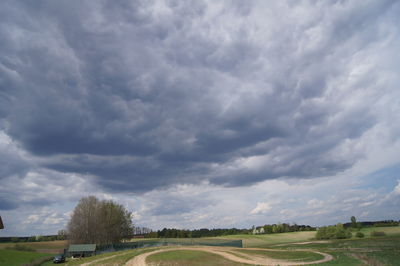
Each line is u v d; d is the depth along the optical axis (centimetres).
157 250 7794
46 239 15975
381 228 16825
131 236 12938
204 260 5878
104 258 6862
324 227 14125
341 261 5153
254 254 7000
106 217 11950
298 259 5881
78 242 11119
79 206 11662
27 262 6419
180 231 19725
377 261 4900
